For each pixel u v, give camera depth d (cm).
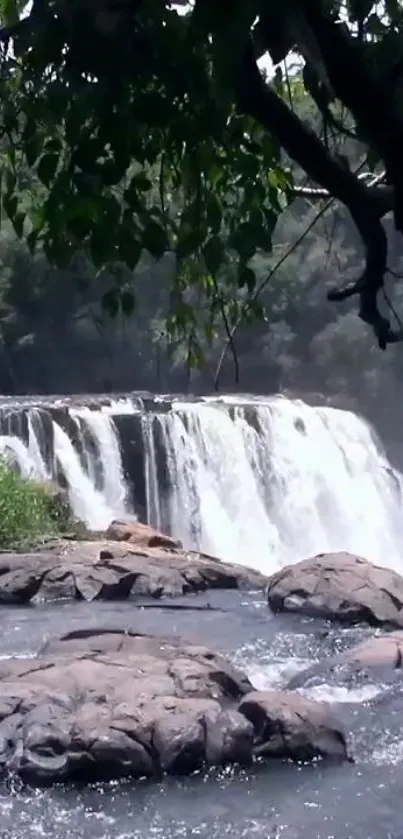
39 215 205
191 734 827
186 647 1023
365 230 200
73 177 181
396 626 1248
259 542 2231
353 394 3638
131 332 2823
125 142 175
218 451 2241
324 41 175
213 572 1473
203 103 173
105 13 167
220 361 238
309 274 3127
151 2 166
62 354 3384
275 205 229
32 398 2600
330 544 2355
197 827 742
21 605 1381
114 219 185
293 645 1195
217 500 2212
